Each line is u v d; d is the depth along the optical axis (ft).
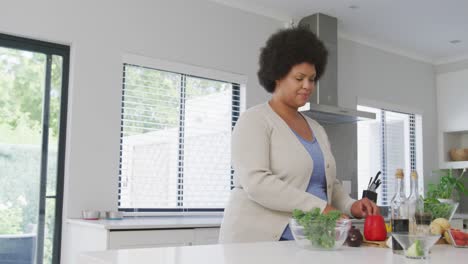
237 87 13.21
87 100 10.43
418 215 4.90
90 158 10.37
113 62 10.84
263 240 5.10
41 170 10.10
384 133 16.98
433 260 3.74
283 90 5.65
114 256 3.59
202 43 12.28
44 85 10.25
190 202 12.16
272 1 12.89
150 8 11.48
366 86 16.02
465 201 18.21
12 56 9.95
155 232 8.83
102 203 10.44
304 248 4.24
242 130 5.34
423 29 14.89
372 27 14.78
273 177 4.94
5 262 9.64
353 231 4.66
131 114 11.35
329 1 12.80
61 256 10.06
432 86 18.29
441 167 17.95
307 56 5.51
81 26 10.47
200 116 12.48
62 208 10.18
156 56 11.48
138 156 11.42
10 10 9.67
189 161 12.21
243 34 13.10
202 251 3.91
